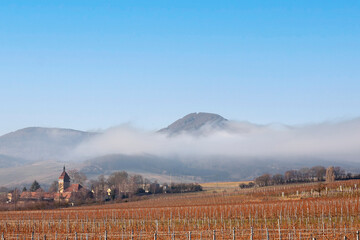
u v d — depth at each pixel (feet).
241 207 364.17
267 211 340.80
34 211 459.73
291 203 363.56
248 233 224.74
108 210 418.92
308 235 210.38
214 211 359.46
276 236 209.56
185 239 213.46
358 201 336.90
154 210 394.73
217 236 219.00
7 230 283.38
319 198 415.03
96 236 235.61
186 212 365.40
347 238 195.62
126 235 232.53
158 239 219.82
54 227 297.12
